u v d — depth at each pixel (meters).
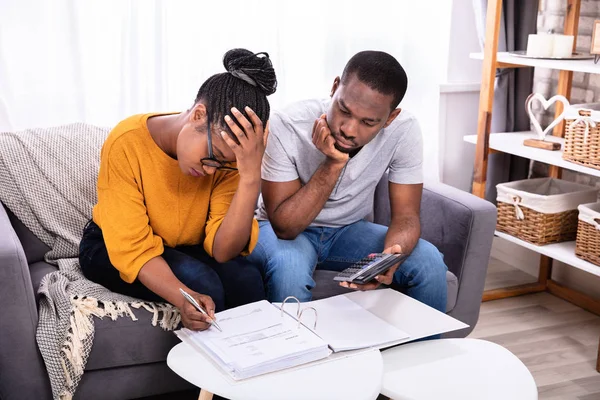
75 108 2.45
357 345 1.49
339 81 1.90
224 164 1.66
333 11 2.75
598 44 2.45
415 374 1.50
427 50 2.97
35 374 1.71
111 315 1.72
